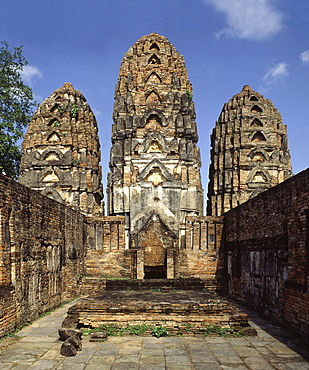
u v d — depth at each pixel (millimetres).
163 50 37594
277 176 40875
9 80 32688
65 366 11828
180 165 34188
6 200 15273
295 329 15367
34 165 38469
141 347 13734
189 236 29656
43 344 14125
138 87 36062
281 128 42312
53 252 21375
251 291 21672
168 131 34969
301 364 12008
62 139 39125
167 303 16375
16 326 15906
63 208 23516
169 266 27984
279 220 17516
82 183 39188
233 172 41125
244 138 41469
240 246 24281
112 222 29703
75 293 25406
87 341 14461
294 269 15719
